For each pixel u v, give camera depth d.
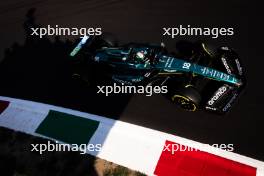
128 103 8.05
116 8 10.34
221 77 7.07
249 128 7.03
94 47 8.52
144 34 9.36
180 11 9.63
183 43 8.84
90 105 8.29
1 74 9.73
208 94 7.64
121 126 7.68
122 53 7.77
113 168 6.99
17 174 7.31
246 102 7.36
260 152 6.69
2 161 7.59
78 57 8.09
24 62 9.83
